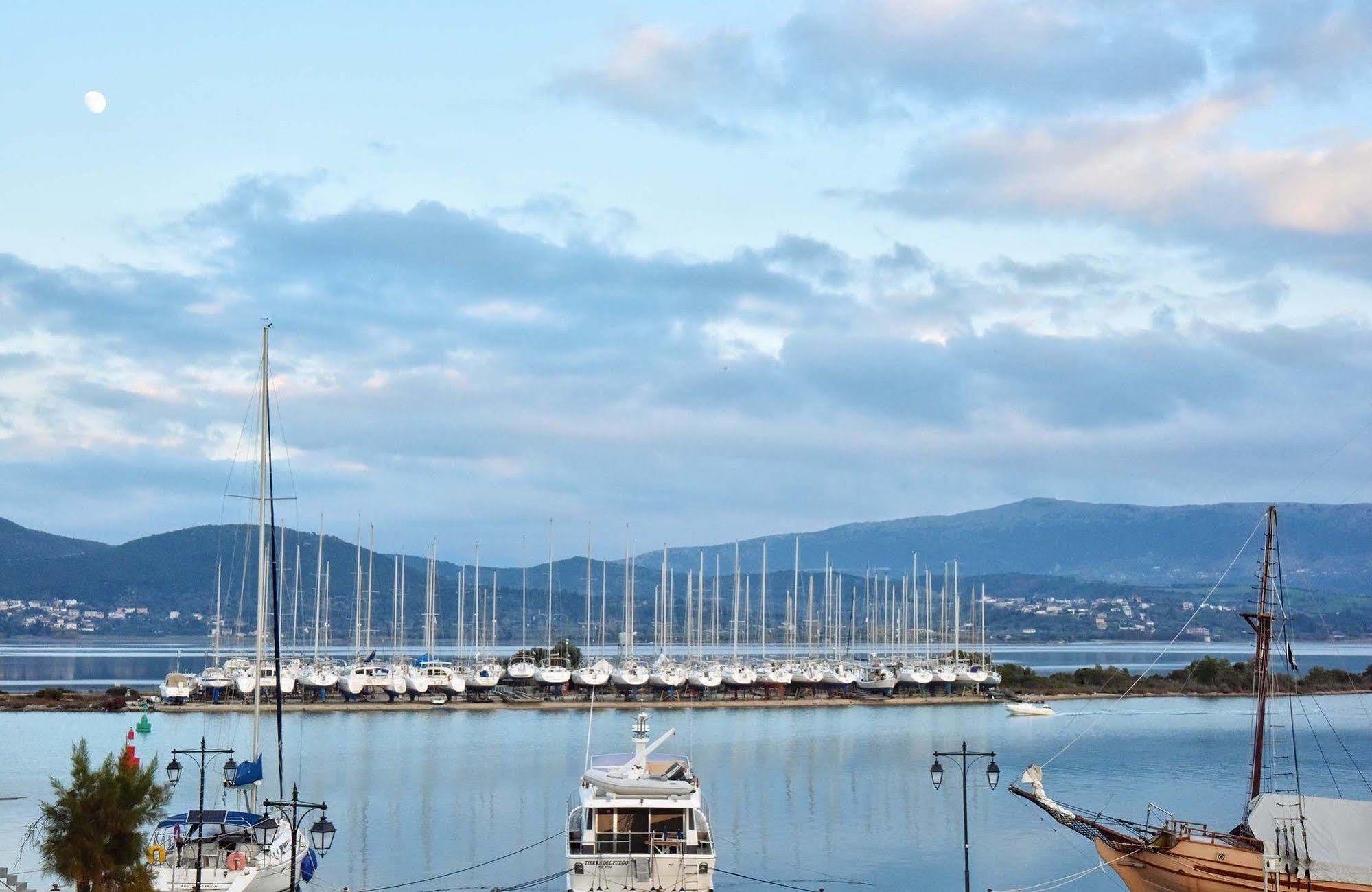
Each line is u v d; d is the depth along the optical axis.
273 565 89.81
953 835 93.56
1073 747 149.38
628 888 58.03
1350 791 117.88
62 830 53.09
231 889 58.88
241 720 172.88
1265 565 75.94
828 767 131.62
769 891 76.50
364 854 86.12
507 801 108.25
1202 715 196.12
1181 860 62.62
